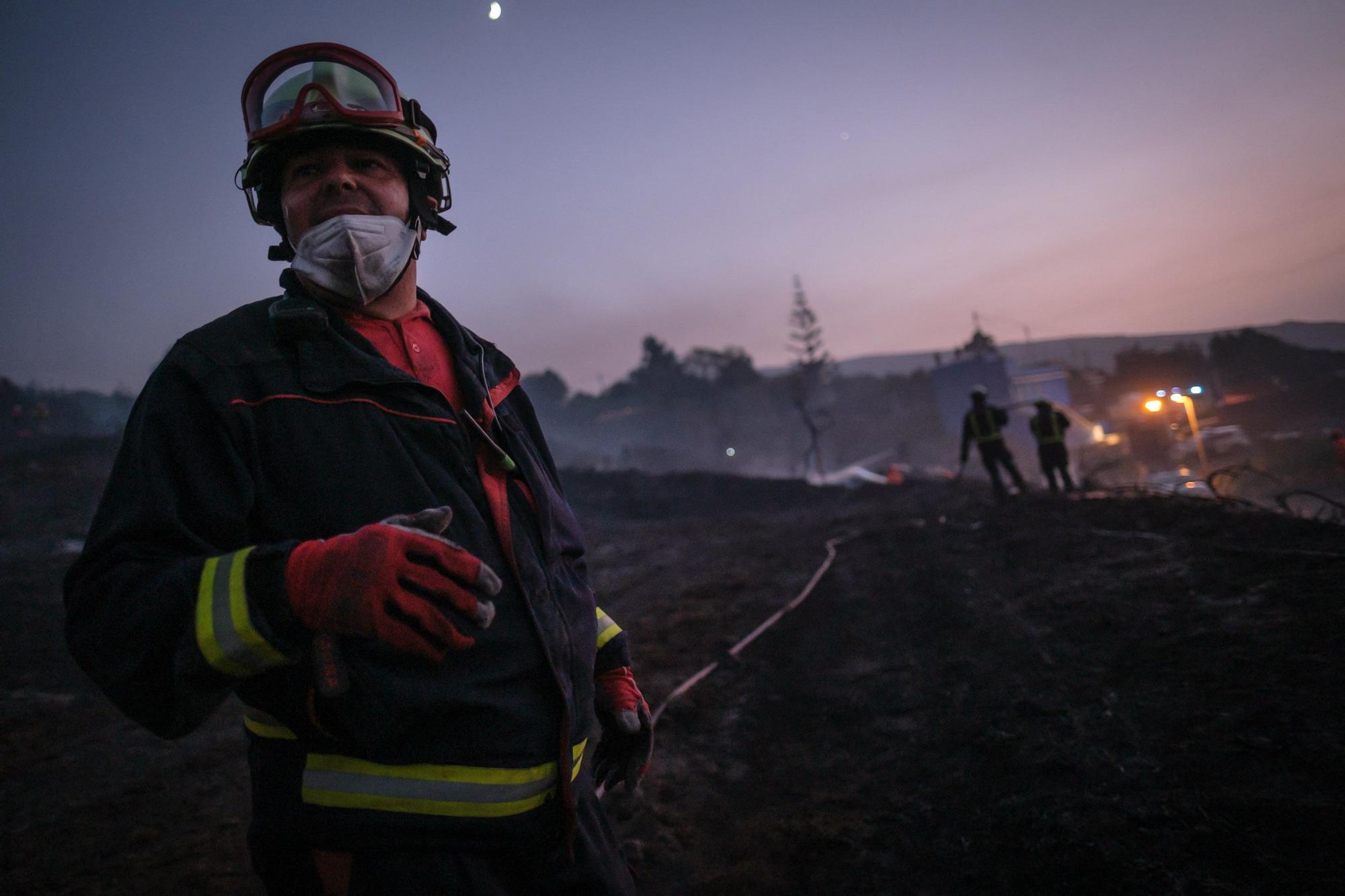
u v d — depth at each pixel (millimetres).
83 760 4973
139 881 3252
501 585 844
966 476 27656
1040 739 3418
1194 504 7699
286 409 976
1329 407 42594
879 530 11531
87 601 815
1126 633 4441
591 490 24953
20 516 16594
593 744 4289
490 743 990
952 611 5855
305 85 1146
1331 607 4051
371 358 1061
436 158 1286
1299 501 15945
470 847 979
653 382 105562
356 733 911
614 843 1259
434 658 811
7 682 6746
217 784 4406
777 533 14070
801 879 2803
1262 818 2486
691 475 24688
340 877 953
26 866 3480
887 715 4172
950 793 3186
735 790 3594
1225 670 3625
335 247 1067
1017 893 2461
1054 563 6609
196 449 925
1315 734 2891
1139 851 2467
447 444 1062
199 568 802
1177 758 2969
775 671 5281
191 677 769
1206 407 44281
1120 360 64938
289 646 786
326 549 796
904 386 77438
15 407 29297
